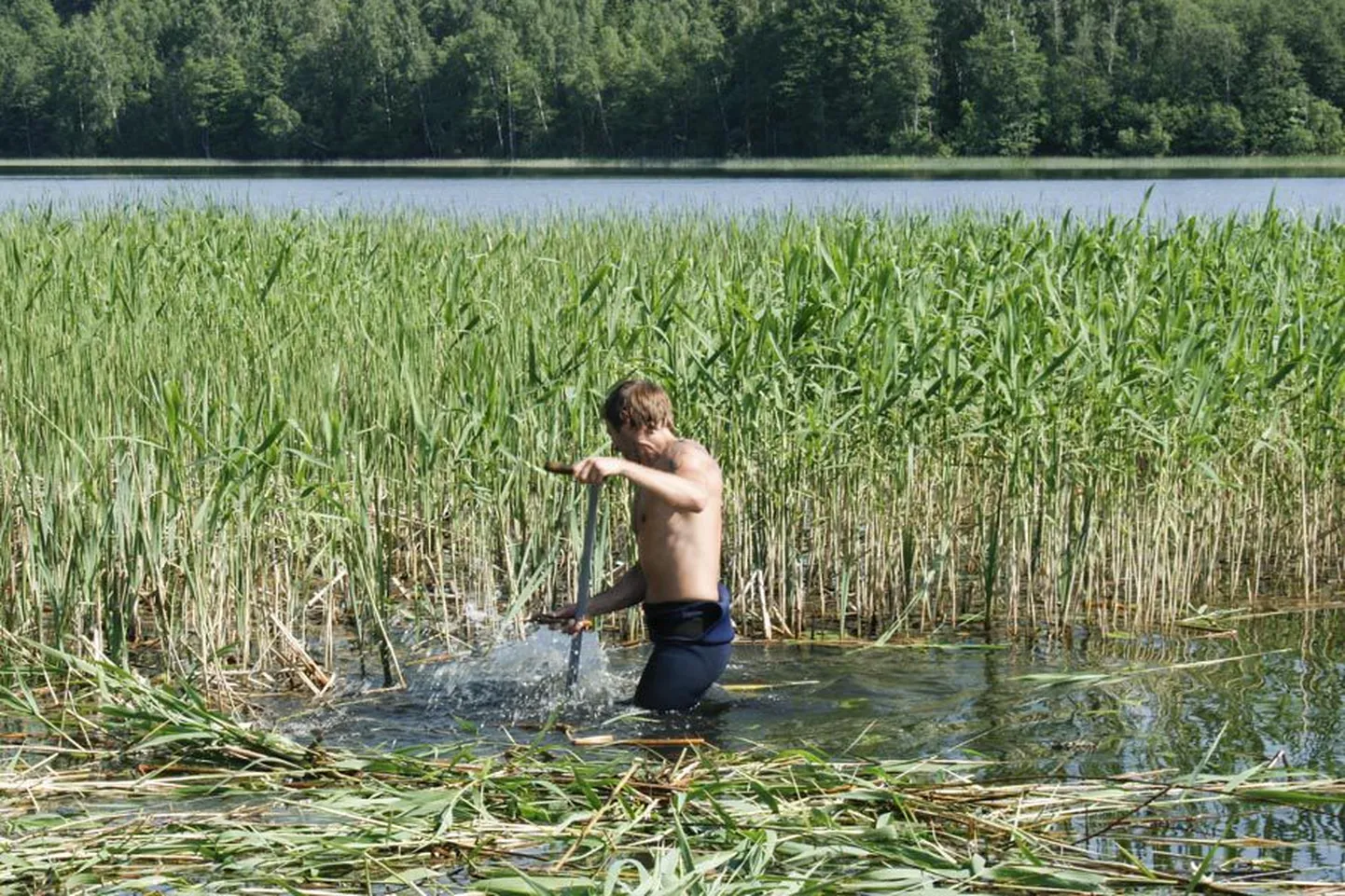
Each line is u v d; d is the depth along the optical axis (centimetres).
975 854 520
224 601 793
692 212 2216
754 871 488
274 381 878
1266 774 611
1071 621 891
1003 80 8944
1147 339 979
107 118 11556
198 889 494
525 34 10844
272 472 837
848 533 902
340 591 905
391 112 10688
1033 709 715
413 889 496
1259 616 896
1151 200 3325
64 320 974
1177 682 758
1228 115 8350
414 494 954
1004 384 902
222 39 11525
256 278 1195
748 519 888
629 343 902
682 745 664
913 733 679
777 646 839
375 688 759
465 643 832
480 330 980
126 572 793
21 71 11750
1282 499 1000
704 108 10019
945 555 919
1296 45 8462
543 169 8300
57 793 590
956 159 8819
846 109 9631
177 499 760
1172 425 922
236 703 730
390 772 605
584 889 482
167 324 982
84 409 819
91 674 720
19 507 832
